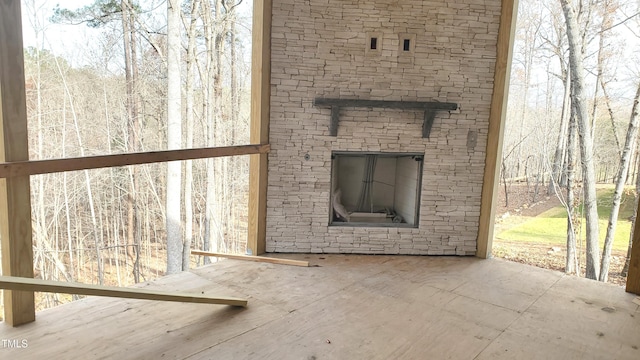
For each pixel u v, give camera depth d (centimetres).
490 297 308
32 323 242
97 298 281
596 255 725
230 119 895
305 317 264
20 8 218
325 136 380
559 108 752
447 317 272
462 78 381
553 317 277
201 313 265
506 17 372
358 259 386
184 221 891
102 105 815
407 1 368
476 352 229
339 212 418
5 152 217
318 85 372
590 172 716
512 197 809
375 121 381
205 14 843
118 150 839
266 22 355
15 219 226
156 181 920
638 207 319
